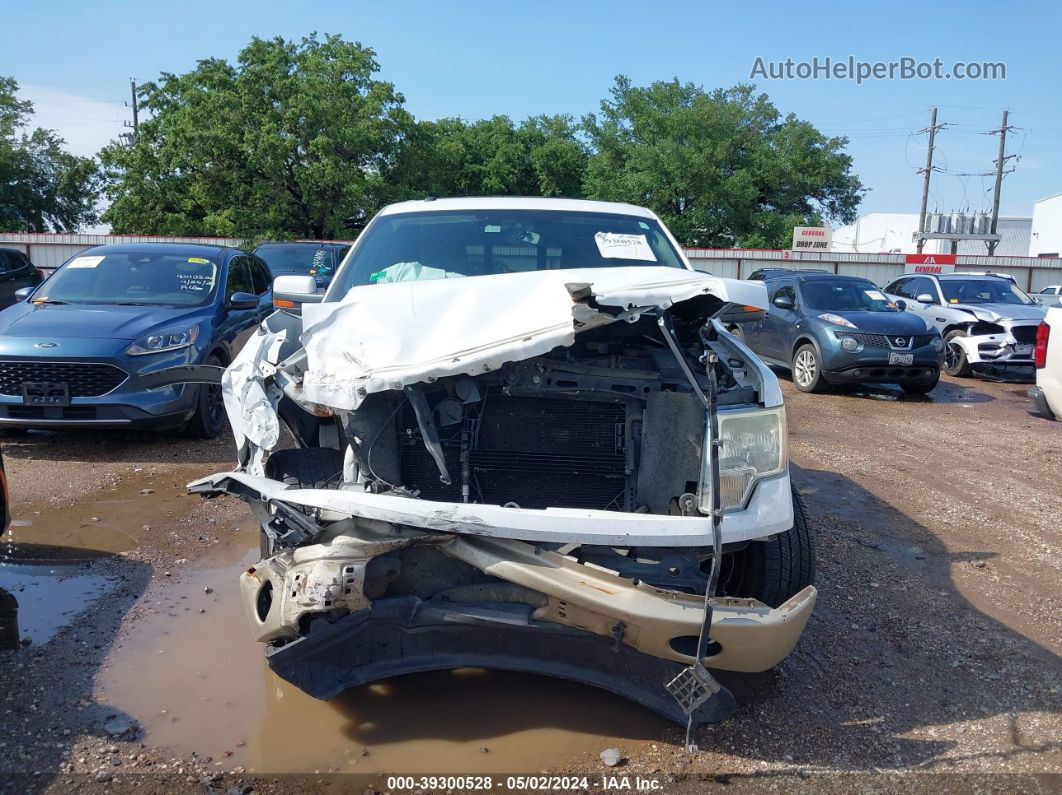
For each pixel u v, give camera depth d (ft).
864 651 12.21
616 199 127.54
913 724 10.32
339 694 10.59
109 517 16.93
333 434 11.21
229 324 25.25
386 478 10.30
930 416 32.07
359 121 106.83
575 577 8.79
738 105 133.80
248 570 9.93
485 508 9.01
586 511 9.23
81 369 20.79
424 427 9.80
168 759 9.17
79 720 9.82
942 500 20.15
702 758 9.46
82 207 162.61
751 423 10.19
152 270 25.77
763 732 10.03
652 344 11.40
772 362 39.88
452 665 9.78
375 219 15.87
